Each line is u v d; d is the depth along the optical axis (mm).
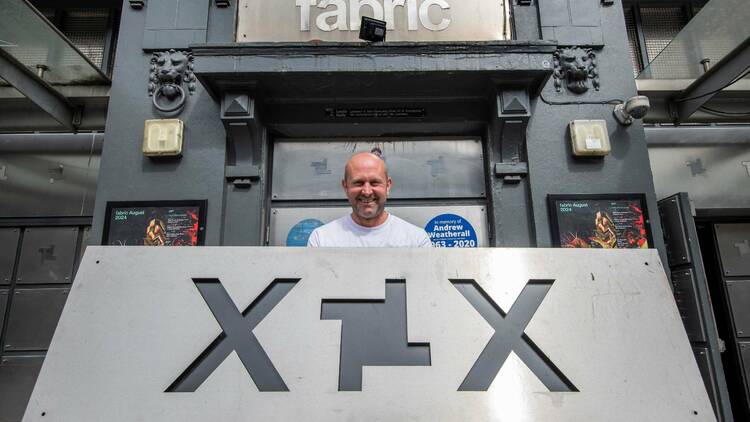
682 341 1458
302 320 1480
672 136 4617
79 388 1377
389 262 1562
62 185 4512
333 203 3768
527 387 1403
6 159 4559
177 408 1362
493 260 1571
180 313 1479
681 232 3648
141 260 1544
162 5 3830
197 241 3387
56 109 4254
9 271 4344
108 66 4738
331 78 3396
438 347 1448
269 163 3812
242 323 1481
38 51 3777
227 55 3316
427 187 3779
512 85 3498
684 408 1378
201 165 3547
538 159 3588
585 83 3734
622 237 3434
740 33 3613
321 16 3777
